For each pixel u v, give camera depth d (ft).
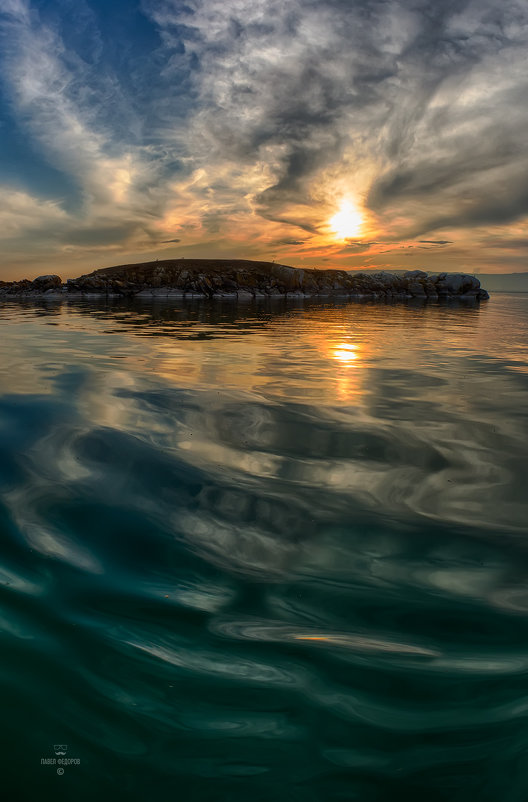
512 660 4.49
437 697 4.08
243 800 3.24
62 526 6.77
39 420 11.55
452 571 5.92
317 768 3.47
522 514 7.34
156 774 3.40
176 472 8.72
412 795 3.28
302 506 7.54
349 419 12.27
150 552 6.22
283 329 38.73
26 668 4.30
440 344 29.04
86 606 5.15
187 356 22.77
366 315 58.34
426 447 10.25
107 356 22.31
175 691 4.11
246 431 11.14
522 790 3.32
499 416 12.67
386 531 6.84
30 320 45.52
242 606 5.24
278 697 4.07
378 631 4.89
